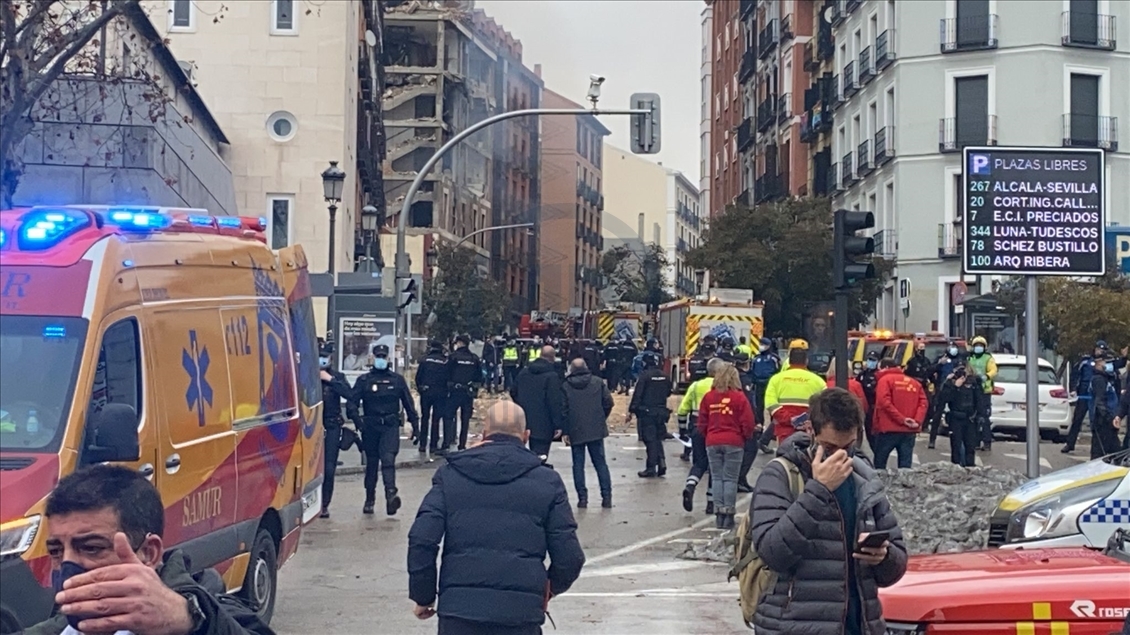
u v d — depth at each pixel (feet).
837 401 18.38
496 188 339.57
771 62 236.63
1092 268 49.11
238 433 30.22
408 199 82.79
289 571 42.14
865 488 18.56
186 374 27.58
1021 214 49.03
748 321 138.21
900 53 165.07
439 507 21.17
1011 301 120.16
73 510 9.96
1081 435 99.66
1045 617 19.31
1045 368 95.09
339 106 136.26
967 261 48.93
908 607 19.56
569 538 21.30
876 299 171.32
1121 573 20.17
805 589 18.34
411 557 21.13
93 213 26.35
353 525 52.60
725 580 41.04
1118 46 159.02
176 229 29.07
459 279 224.53
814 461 18.39
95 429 23.03
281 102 135.95
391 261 225.15
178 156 79.20
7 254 24.94
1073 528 32.65
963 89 162.09
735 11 276.62
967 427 71.10
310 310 39.06
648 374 71.31
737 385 51.52
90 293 24.59
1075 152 49.06
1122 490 32.78
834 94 195.21
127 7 53.67
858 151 181.06
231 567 29.66
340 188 93.04
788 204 183.21
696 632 33.47
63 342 23.89
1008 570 20.74
